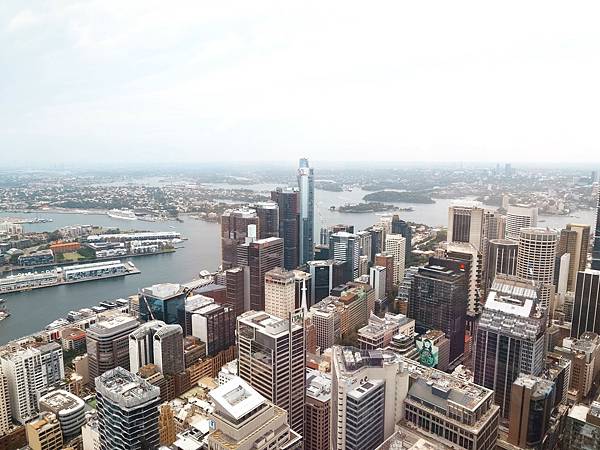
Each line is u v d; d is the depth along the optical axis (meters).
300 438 178.25
